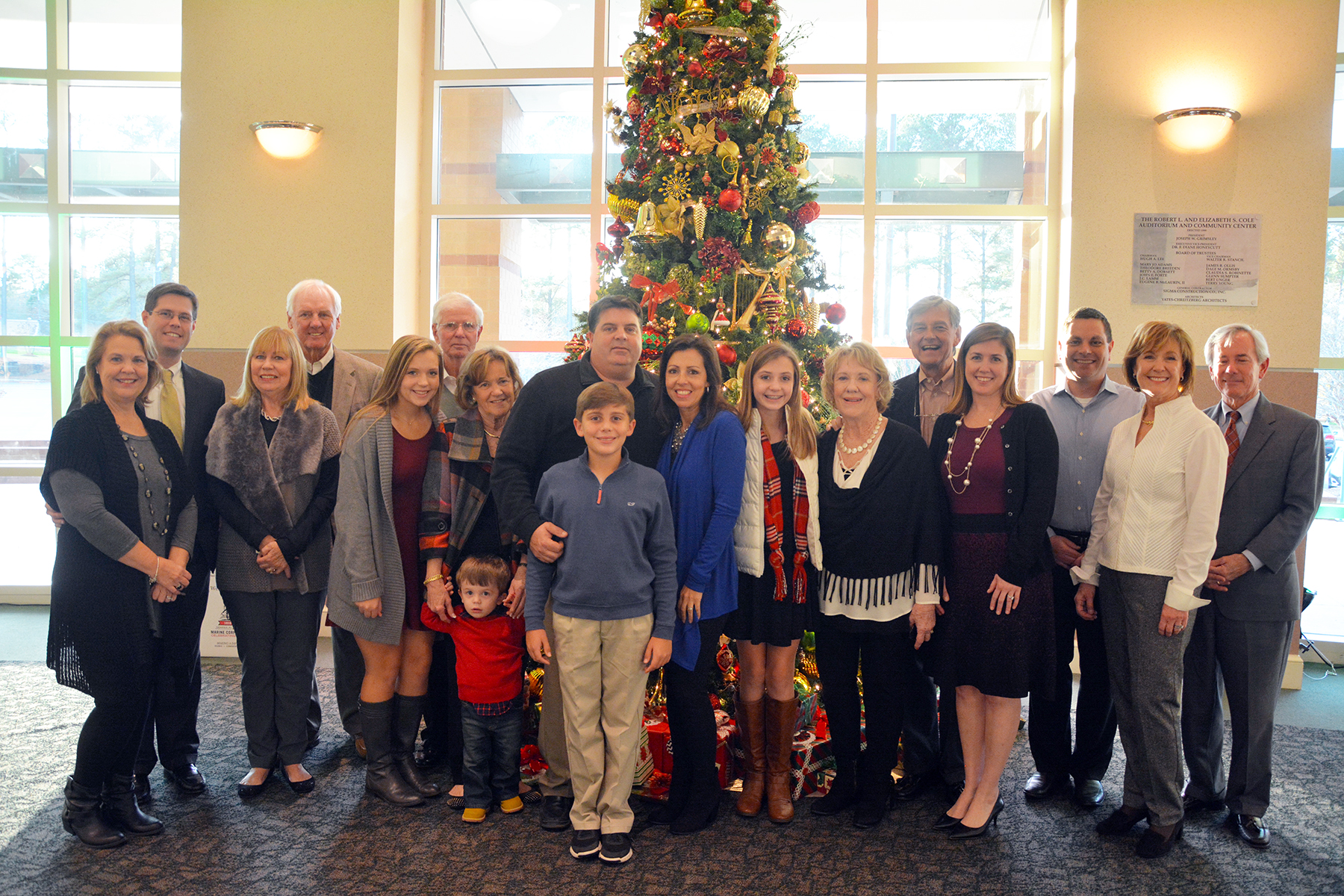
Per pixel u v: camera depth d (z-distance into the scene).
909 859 2.33
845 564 2.47
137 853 2.32
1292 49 4.05
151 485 2.44
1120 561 2.42
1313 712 3.66
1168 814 2.36
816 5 4.63
